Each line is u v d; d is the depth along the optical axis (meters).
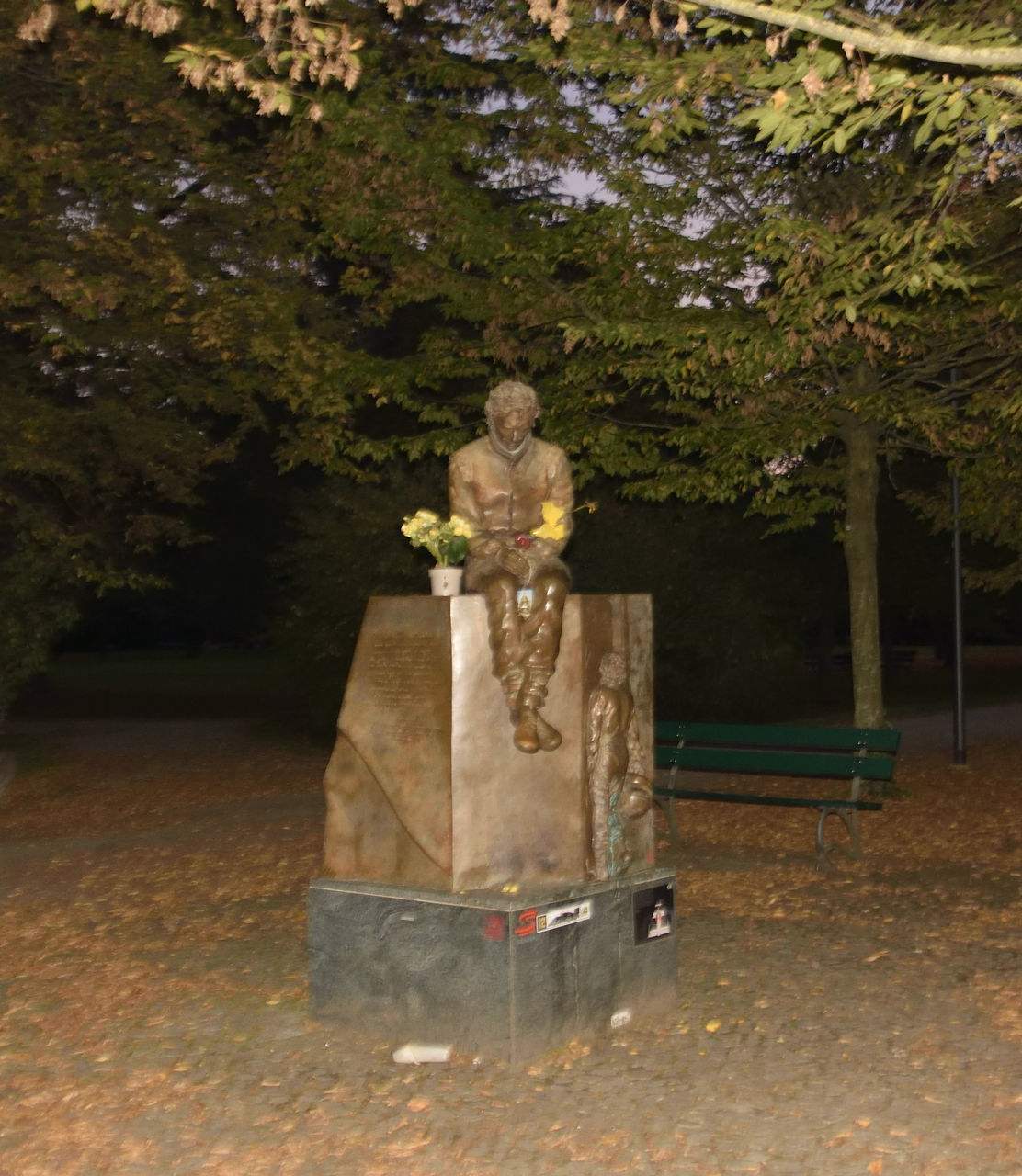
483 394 12.70
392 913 5.44
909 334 10.70
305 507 20.00
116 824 12.56
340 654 18.17
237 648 60.47
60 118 12.15
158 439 14.55
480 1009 5.18
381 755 5.52
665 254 10.59
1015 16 7.09
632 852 5.77
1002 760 14.92
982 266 10.91
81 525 17.00
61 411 14.09
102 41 11.52
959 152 7.05
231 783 15.40
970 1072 5.00
